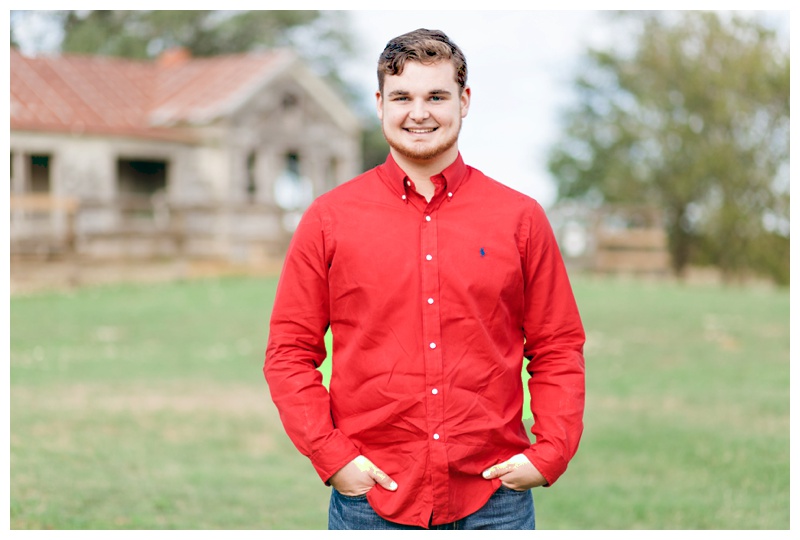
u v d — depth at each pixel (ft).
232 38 117.29
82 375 32.17
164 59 88.22
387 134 9.09
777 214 96.12
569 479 20.74
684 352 37.27
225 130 77.00
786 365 34.42
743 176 94.48
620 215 74.74
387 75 9.05
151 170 80.59
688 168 95.35
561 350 9.36
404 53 8.96
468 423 8.87
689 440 23.80
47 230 67.77
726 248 96.48
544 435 9.09
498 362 9.01
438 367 8.84
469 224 9.05
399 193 9.08
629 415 26.73
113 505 18.29
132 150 73.56
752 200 95.86
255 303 50.60
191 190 76.64
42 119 70.85
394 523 8.96
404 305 8.89
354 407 9.02
